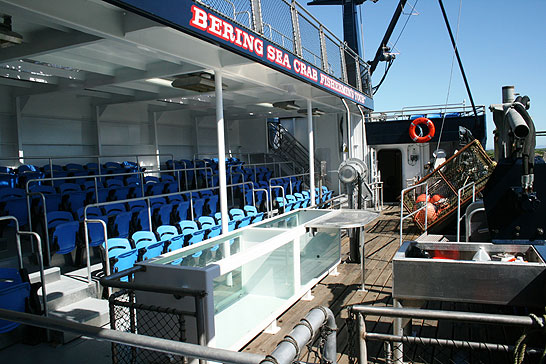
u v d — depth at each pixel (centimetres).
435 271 301
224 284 355
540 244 329
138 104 1218
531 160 314
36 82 841
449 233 892
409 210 962
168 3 348
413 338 212
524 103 376
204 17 405
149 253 513
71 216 605
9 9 326
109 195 815
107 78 735
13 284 376
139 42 441
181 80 658
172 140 1408
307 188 1366
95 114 1125
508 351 198
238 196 1177
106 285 290
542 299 277
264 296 419
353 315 224
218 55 585
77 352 376
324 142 1398
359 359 220
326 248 611
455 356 349
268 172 1410
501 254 347
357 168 671
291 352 147
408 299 312
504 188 336
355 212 627
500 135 393
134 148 1254
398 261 309
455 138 1245
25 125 976
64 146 1065
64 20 360
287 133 1622
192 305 321
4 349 383
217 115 593
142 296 345
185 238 603
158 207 723
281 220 584
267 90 815
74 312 423
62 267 568
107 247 466
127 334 162
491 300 290
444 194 927
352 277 607
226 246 446
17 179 820
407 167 1367
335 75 917
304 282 528
